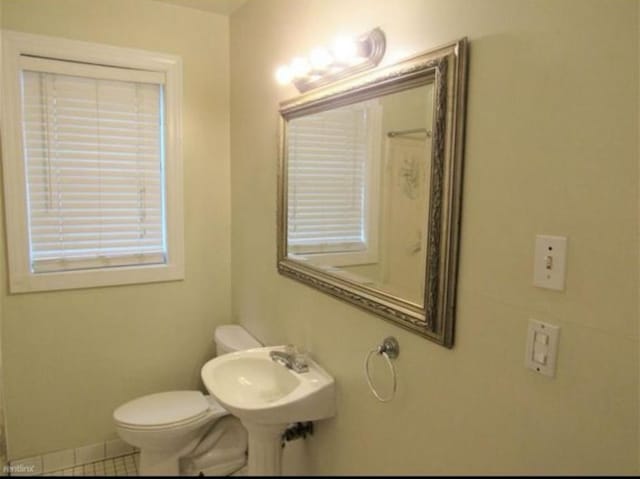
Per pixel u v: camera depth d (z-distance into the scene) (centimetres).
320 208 170
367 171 144
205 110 251
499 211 98
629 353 76
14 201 212
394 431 135
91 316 235
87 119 227
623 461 77
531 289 92
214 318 266
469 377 108
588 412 83
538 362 91
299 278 184
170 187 245
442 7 111
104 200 236
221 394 162
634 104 73
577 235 83
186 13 240
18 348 220
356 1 145
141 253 248
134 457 242
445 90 108
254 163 227
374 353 142
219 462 200
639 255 74
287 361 177
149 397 217
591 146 80
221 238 263
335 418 165
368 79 138
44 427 229
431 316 116
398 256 130
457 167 107
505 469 99
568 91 83
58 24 213
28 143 216
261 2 212
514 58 93
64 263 230
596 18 78
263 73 212
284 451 199
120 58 227
